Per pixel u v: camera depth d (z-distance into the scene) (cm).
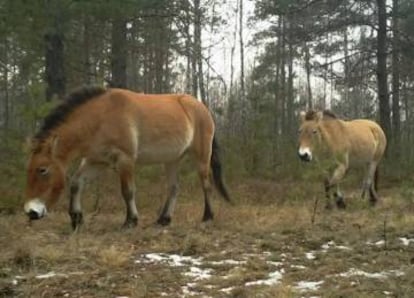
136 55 2542
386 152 2288
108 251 748
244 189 1602
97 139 927
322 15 2500
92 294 611
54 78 1634
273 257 781
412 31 2608
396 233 962
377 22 2517
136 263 736
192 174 1477
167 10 1981
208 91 3531
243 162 1795
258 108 1941
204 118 1098
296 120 3362
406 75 2909
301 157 1309
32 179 877
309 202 1429
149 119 979
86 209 1229
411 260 774
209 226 1018
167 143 1005
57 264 722
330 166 1245
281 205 1381
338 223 1074
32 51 1519
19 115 1172
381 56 2425
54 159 888
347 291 628
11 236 903
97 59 2138
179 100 1067
